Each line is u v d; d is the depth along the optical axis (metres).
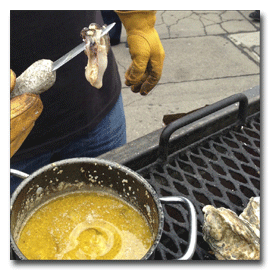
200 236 0.85
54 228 0.73
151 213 0.69
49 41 1.07
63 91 1.13
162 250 0.80
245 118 1.15
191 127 1.07
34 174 0.71
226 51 3.38
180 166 1.05
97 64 0.85
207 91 2.89
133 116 2.64
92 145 1.32
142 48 1.14
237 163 1.05
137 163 0.98
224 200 0.93
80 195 0.79
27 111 0.83
